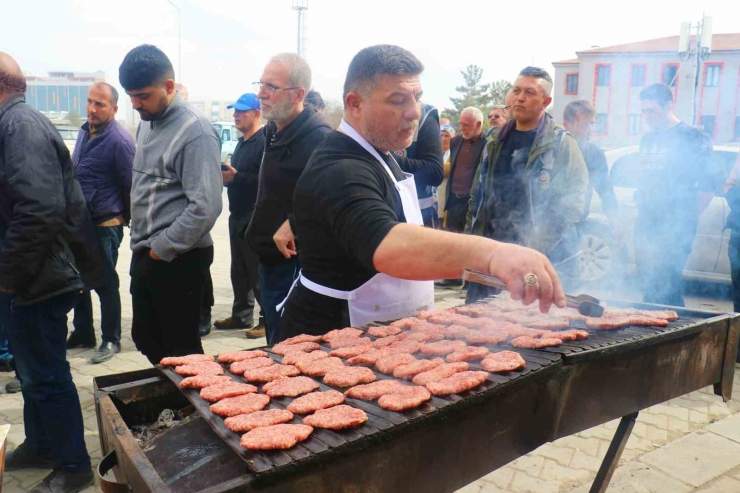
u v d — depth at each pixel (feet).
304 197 6.51
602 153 15.83
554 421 5.83
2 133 7.66
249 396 4.93
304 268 7.41
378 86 6.33
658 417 11.54
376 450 4.27
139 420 5.49
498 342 6.40
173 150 9.29
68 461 8.75
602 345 6.21
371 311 7.31
